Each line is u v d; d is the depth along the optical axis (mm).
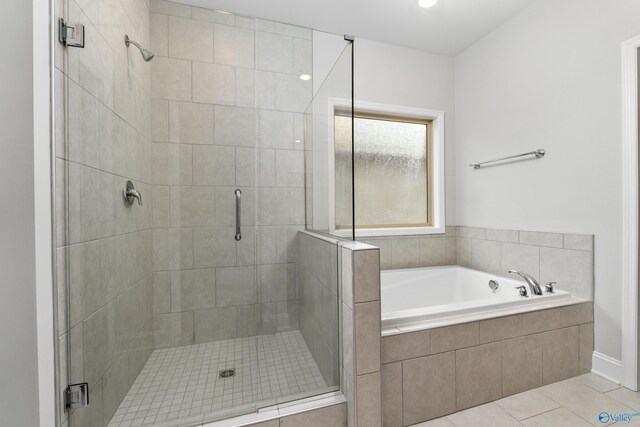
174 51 1833
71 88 987
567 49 1838
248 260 1898
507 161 2258
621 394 1519
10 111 792
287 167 2027
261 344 1779
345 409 1242
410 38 2492
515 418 1363
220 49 1914
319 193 1803
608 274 1650
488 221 2432
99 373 1127
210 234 1863
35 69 827
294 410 1195
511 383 1532
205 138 1894
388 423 1301
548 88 1954
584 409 1410
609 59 1624
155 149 1782
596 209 1700
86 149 1071
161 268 1767
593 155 1707
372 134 2680
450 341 1409
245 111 1966
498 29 2328
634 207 1524
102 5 1192
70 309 975
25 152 808
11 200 795
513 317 1542
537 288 1770
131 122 1484
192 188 1851
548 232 1952
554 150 1922
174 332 1752
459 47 2627
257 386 1378
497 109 2342
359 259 1198
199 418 1172
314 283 1643
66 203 960
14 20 797
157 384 1410
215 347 1753
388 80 2568
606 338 1668
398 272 2467
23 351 813
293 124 2045
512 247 2209
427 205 2824
